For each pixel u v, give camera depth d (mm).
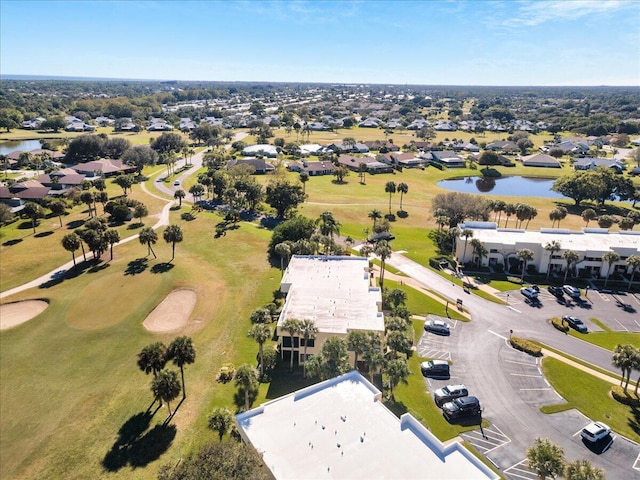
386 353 57625
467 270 93438
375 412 41875
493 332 69250
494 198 157375
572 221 131375
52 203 120250
